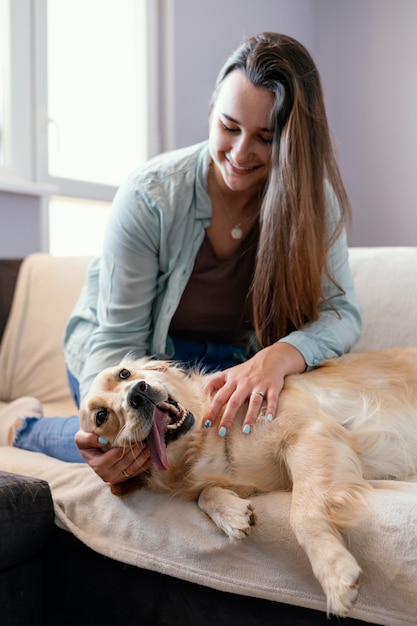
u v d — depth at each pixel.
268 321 1.69
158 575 1.37
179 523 1.36
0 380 2.68
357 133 4.31
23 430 1.98
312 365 1.61
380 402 1.52
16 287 2.78
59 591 1.53
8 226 2.95
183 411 1.45
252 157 1.60
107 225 1.75
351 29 4.28
